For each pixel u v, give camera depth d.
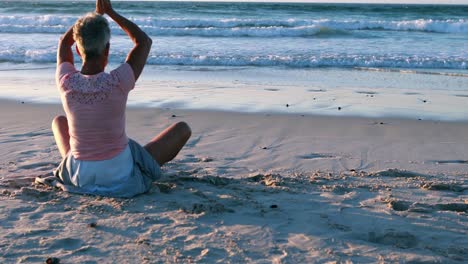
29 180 4.04
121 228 3.01
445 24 25.34
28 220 3.12
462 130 6.86
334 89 10.59
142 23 27.23
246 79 11.93
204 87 10.66
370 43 19.73
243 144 5.91
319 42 20.11
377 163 5.21
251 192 3.87
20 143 5.75
